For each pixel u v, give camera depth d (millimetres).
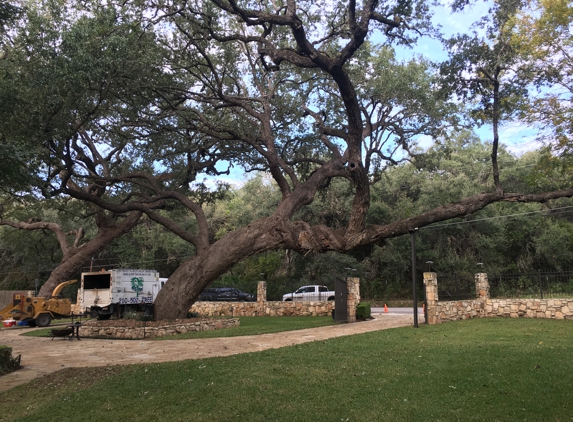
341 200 34094
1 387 7668
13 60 13094
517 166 33500
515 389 6090
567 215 35062
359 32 11828
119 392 6750
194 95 17234
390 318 17859
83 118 14586
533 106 14742
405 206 33156
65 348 12180
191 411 5676
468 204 14820
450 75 14172
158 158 20031
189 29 15398
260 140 19953
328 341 11141
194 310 24734
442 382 6570
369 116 19156
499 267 30531
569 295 16188
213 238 41625
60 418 5711
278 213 16641
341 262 32812
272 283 32938
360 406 5598
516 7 13914
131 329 14344
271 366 8102
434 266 31062
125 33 13570
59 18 13883
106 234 25000
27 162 9008
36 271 39406
